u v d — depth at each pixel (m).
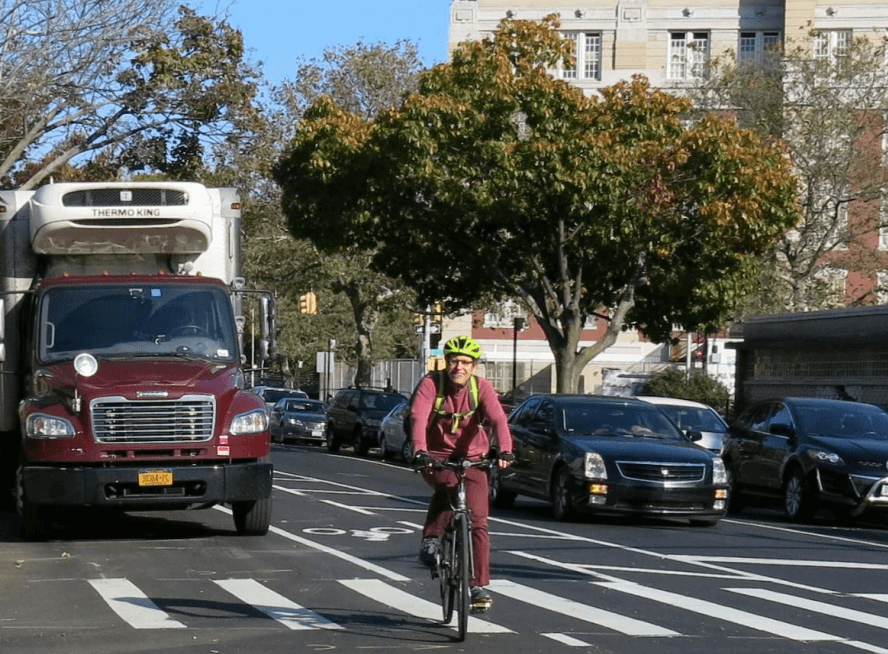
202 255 17.33
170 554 14.80
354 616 10.67
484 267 35.78
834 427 22.47
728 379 55.94
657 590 12.57
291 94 49.94
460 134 33.16
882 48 49.22
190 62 26.97
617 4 66.81
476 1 67.62
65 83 25.23
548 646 9.48
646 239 33.22
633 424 20.97
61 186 16.69
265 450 15.96
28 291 16.67
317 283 54.50
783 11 65.44
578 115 33.56
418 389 9.83
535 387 67.94
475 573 9.73
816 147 46.12
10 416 17.14
